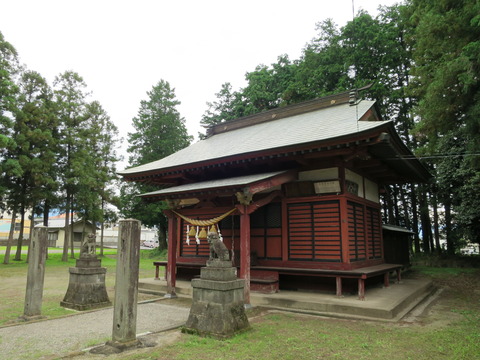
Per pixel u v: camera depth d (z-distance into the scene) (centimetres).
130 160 3709
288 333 684
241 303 709
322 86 2852
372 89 2425
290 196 1191
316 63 2942
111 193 3288
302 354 557
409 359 539
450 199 2106
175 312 902
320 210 1129
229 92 3791
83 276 960
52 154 2536
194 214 1295
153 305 1005
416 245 2575
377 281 1291
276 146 1052
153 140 3722
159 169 1374
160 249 3784
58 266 2420
